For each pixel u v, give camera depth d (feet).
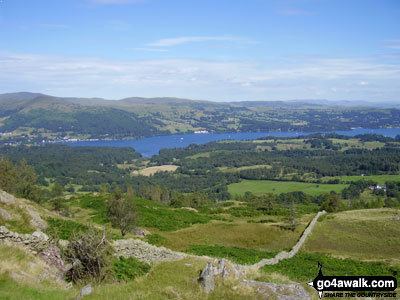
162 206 312.71
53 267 71.31
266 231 222.07
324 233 220.02
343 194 561.84
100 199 291.79
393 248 193.88
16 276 60.23
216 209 352.49
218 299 53.98
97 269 71.72
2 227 72.28
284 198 522.88
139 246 90.58
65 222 139.95
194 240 188.34
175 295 54.95
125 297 54.39
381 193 579.48
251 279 61.05
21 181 255.70
